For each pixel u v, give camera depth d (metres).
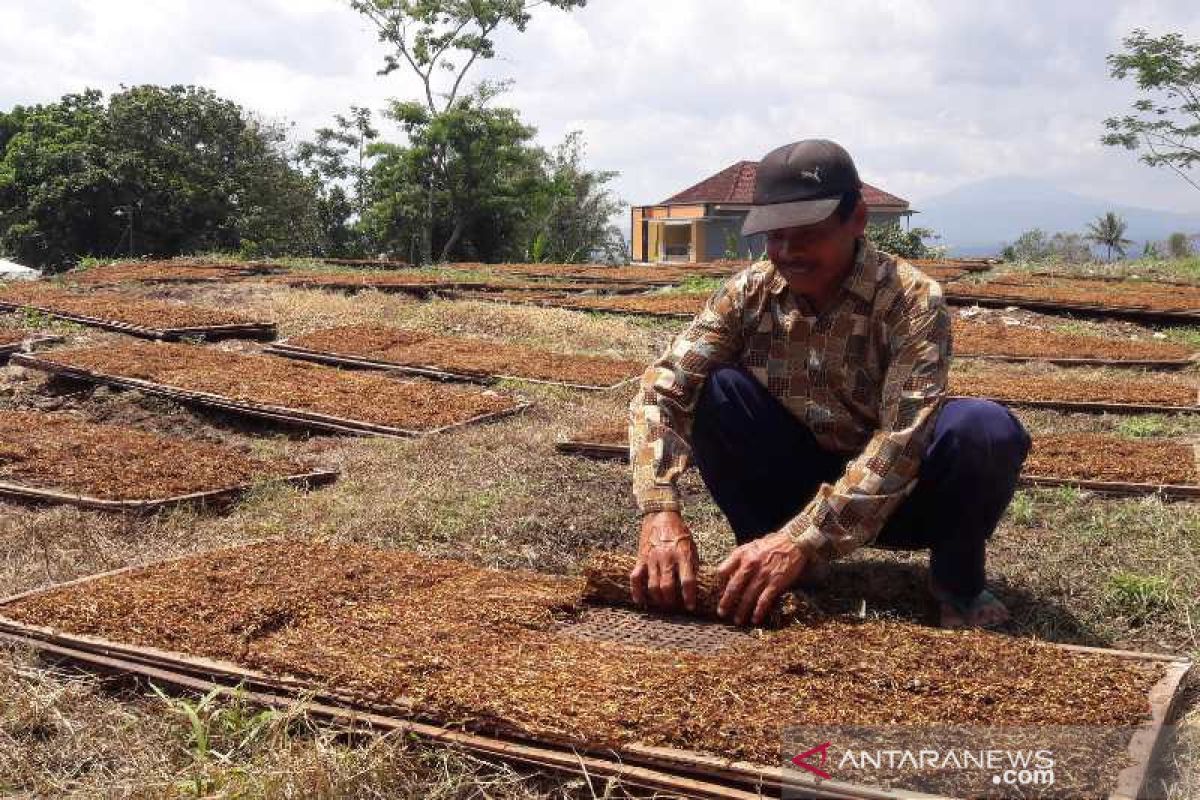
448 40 40.28
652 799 2.70
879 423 3.81
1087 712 2.88
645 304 13.91
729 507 4.17
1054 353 10.63
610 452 6.44
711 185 53.66
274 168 45.00
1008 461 3.70
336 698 3.11
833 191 3.39
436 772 2.89
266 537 5.10
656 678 3.13
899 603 4.21
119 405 7.94
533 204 42.84
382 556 4.37
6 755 3.06
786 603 3.61
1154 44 29.33
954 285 16.03
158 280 15.61
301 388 8.08
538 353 10.10
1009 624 4.04
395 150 41.09
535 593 3.94
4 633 3.59
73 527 5.21
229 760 2.95
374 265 21.91
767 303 3.81
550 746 2.87
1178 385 8.95
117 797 2.87
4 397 8.35
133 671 3.35
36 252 42.00
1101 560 4.63
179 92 43.91
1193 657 3.67
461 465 6.29
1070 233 37.25
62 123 45.06
